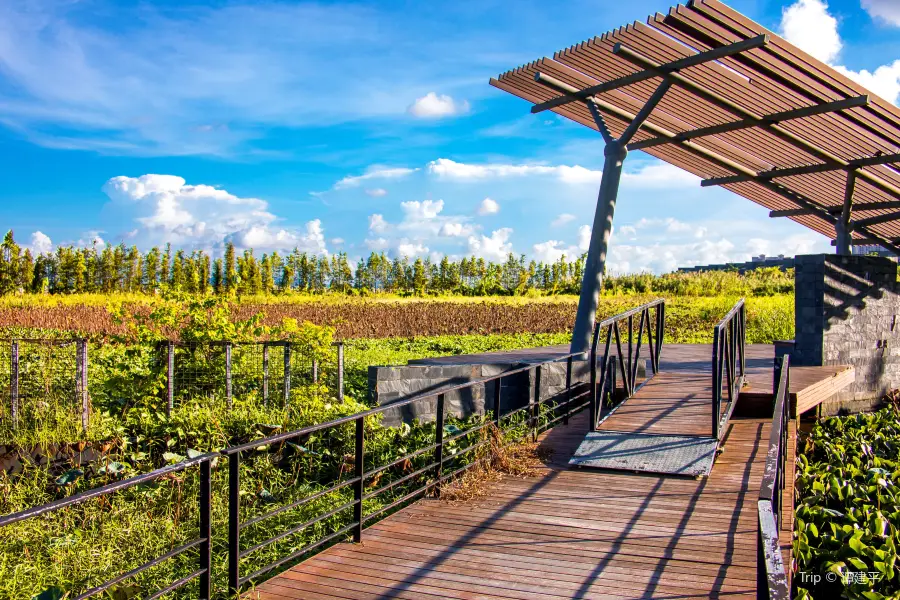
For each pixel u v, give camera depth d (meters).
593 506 5.07
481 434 6.46
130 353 8.38
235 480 3.63
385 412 7.73
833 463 7.10
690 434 6.42
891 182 9.59
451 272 56.31
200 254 51.28
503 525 4.74
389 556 4.25
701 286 28.00
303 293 50.41
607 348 7.19
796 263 9.45
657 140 9.20
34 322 19.17
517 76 8.95
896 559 4.31
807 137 8.50
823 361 9.20
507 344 16.30
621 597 3.60
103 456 6.76
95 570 4.95
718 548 4.21
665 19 6.23
